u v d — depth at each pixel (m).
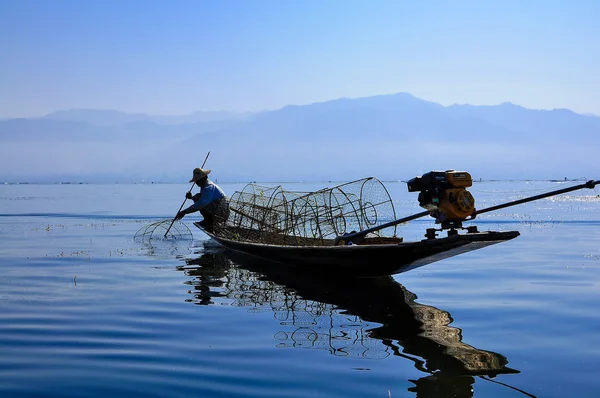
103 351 6.85
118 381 5.90
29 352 6.81
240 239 16.06
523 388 5.62
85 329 7.79
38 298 9.73
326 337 7.39
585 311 8.67
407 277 11.97
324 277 11.91
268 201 15.83
